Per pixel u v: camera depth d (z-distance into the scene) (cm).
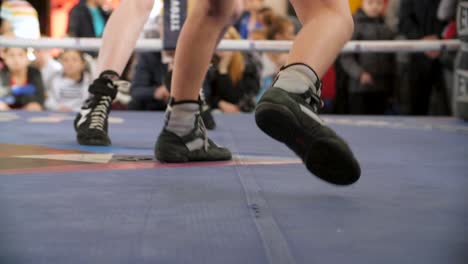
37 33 622
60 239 124
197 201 164
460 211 155
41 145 295
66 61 581
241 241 123
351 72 604
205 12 217
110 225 136
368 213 151
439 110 621
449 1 597
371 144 325
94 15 618
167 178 202
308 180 201
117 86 303
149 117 477
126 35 303
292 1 170
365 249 118
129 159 249
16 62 570
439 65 615
